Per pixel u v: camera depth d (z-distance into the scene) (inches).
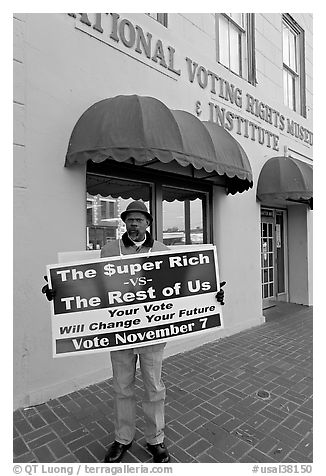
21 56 126.6
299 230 325.7
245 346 197.2
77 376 142.3
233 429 113.3
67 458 99.0
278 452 102.2
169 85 185.3
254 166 249.4
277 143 279.1
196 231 210.8
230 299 225.3
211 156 154.5
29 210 128.0
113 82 157.8
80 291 99.7
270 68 275.9
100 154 128.3
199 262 108.5
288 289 332.2
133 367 99.2
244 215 239.9
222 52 237.9
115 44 158.9
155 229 182.1
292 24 319.3
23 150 126.7
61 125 137.8
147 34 174.4
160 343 100.1
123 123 130.4
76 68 143.6
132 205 101.0
